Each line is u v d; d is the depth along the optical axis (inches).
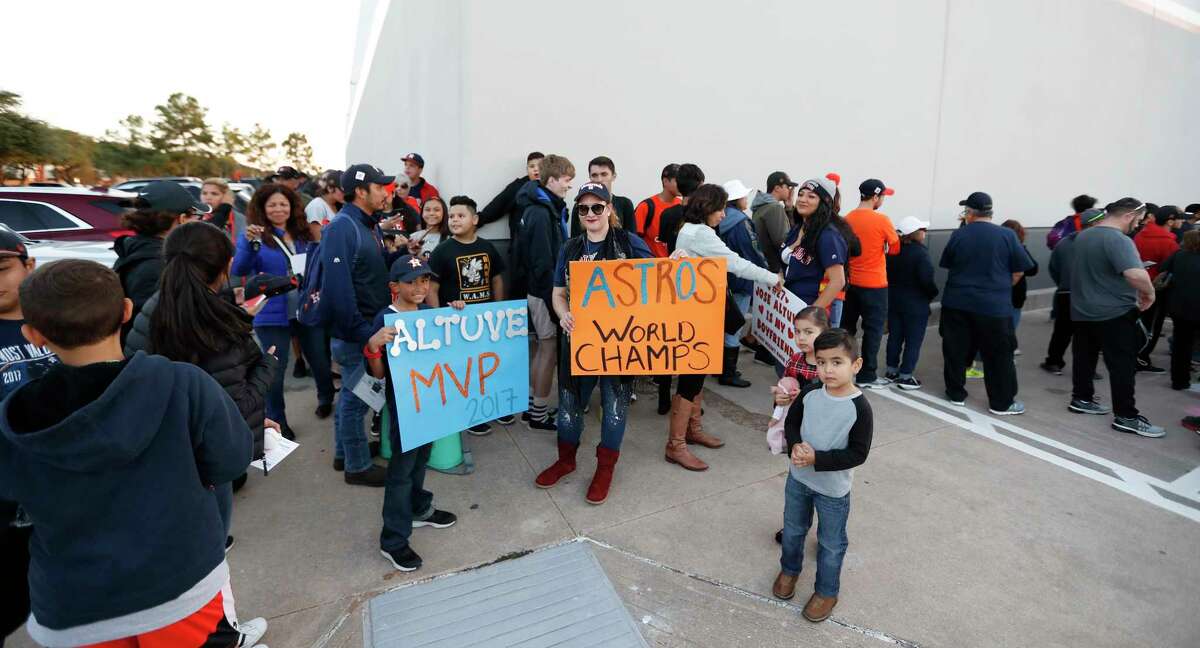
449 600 96.4
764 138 253.4
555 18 200.4
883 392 206.8
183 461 55.7
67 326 50.5
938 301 332.8
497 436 160.1
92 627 53.4
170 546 55.0
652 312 124.3
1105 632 92.9
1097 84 374.9
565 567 105.1
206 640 60.4
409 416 105.3
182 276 79.0
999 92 327.6
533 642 87.7
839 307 172.9
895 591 101.2
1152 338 239.1
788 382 103.0
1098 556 112.4
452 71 196.2
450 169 206.1
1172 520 125.6
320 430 162.6
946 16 296.7
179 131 2219.5
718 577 103.7
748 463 146.3
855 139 280.1
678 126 231.1
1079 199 281.4
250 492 129.0
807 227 160.9
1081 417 185.2
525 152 203.0
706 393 195.6
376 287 135.8
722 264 123.8
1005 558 111.2
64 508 50.4
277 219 164.1
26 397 49.2
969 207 185.6
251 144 2773.1
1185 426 177.5
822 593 93.5
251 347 85.3
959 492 135.6
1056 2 340.5
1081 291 178.1
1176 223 297.1
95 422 48.1
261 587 98.8
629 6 213.2
